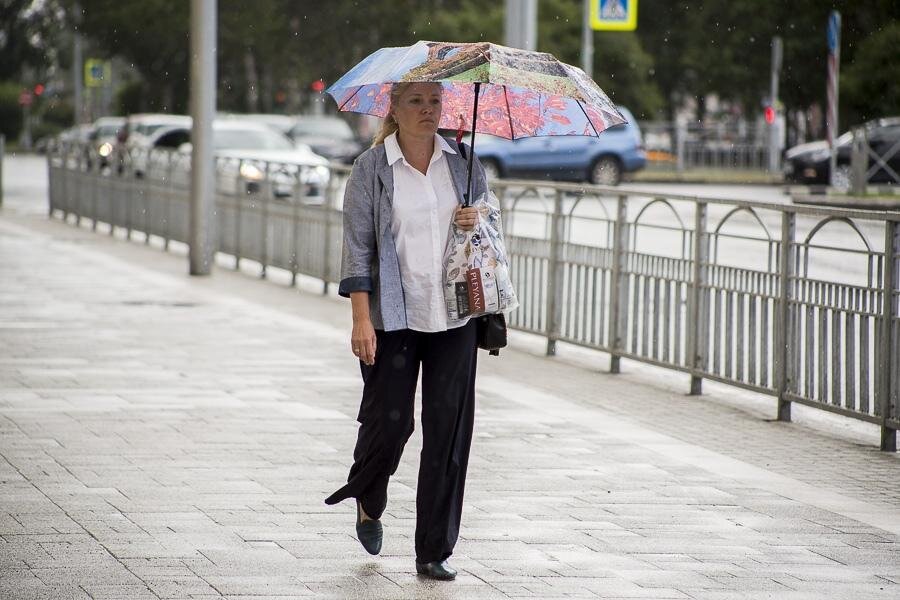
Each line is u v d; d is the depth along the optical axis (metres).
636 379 28.92
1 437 21.58
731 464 20.98
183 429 22.38
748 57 132.38
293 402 24.78
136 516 17.38
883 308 22.30
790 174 92.00
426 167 15.27
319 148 117.19
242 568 15.42
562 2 139.88
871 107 77.12
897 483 20.14
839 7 83.88
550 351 31.84
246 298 40.62
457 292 15.03
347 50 158.12
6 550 15.88
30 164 143.25
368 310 15.12
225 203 50.47
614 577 15.32
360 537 15.88
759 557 16.17
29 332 32.66
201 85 46.22
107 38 169.25
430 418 15.26
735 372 26.03
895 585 15.20
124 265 49.44
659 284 27.97
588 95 14.66
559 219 31.28
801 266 24.12
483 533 16.97
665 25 146.88
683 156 111.25
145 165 58.94
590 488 19.22
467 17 143.88
